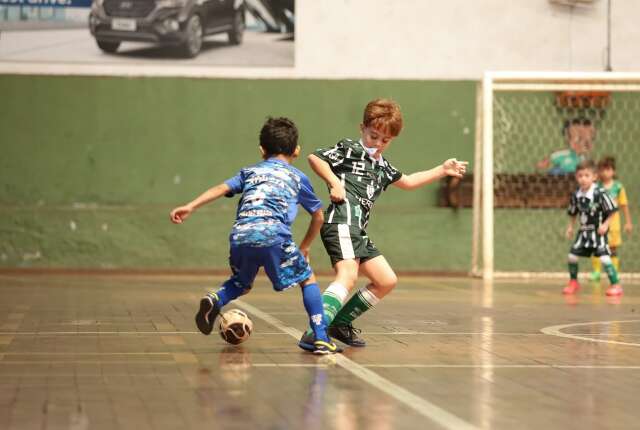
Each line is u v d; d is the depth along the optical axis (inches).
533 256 1413.6
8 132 1363.2
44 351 542.9
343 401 393.1
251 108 1392.7
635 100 1419.8
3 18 1354.6
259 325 693.3
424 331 667.4
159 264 1374.3
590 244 1058.1
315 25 1395.2
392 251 1402.6
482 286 1168.2
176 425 346.0
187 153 1389.0
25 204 1368.1
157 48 1378.0
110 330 651.5
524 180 1411.2
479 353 549.3
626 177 1422.2
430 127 1411.2
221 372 468.1
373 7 1402.6
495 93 1411.2
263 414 366.0
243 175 542.9
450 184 1402.6
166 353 536.1
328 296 547.5
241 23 1384.1
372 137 571.5
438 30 1408.7
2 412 368.5
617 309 860.0
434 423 352.5
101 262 1366.9
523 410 379.9
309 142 1400.1
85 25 1366.9
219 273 1338.6
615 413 376.2
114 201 1384.1
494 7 1413.6
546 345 590.2
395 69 1406.3
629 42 1428.4
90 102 1374.3
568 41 1422.2
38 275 1269.7
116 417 359.6
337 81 1397.6
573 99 1414.9
